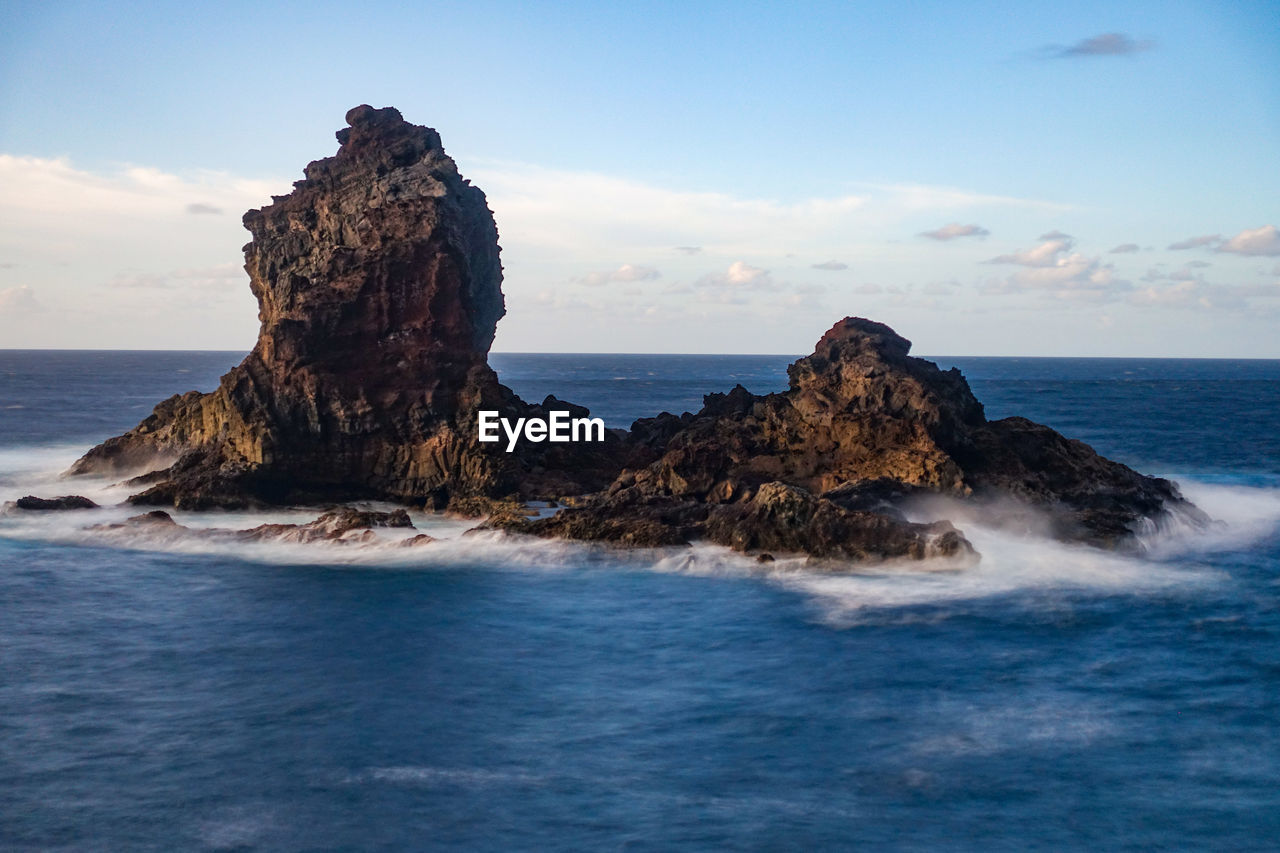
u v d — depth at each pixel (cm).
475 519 6078
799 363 6600
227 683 3459
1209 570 5016
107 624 4072
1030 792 2752
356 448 6538
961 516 5472
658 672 3588
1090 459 6147
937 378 6425
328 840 2500
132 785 2748
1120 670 3625
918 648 3841
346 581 4759
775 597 4494
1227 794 2745
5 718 3145
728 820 2606
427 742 3022
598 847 2483
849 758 2939
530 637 3956
